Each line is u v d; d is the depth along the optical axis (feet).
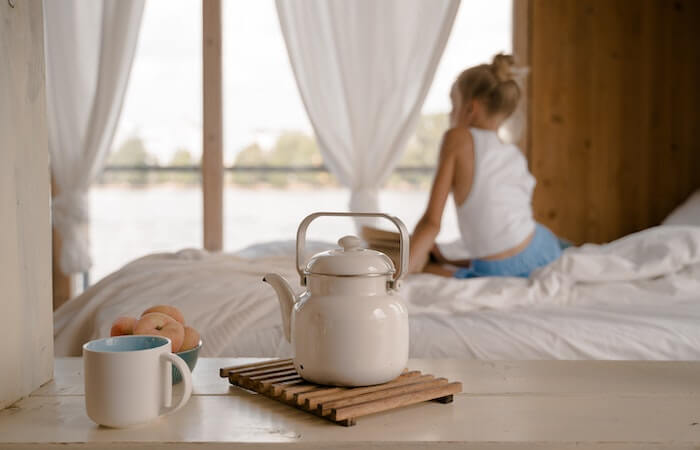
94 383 2.48
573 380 3.21
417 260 6.47
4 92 2.83
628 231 10.94
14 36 2.91
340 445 2.36
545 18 10.75
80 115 9.39
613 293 5.88
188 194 11.03
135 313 5.07
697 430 2.52
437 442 2.37
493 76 6.78
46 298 3.18
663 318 5.20
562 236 10.94
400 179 11.04
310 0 9.04
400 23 8.88
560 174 10.89
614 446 2.39
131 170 10.98
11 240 2.85
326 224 11.16
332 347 2.75
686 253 6.09
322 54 9.15
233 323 5.11
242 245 11.10
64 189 9.45
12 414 2.70
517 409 2.76
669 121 10.85
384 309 2.81
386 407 2.64
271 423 2.57
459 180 6.72
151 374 2.53
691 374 3.34
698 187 10.85
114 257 11.05
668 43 10.77
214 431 2.48
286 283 3.08
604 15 10.74
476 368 3.43
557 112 10.84
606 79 10.80
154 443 2.36
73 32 9.26
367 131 9.12
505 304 5.74
